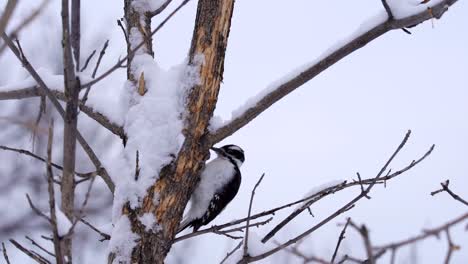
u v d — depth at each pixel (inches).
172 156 331.9
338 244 299.7
